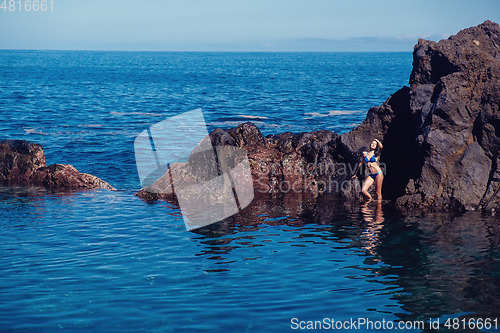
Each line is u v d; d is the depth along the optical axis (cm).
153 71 11569
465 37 1255
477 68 1179
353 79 8144
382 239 909
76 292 659
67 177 1470
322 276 722
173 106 4162
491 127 1127
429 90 1256
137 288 676
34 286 678
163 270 750
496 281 689
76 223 1030
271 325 561
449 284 682
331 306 615
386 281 698
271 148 1582
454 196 1129
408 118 1338
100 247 866
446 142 1162
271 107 4053
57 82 7012
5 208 1161
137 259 802
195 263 785
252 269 756
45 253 828
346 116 3438
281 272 742
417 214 1101
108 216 1094
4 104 4034
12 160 1561
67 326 556
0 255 812
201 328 554
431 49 1316
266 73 10712
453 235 923
